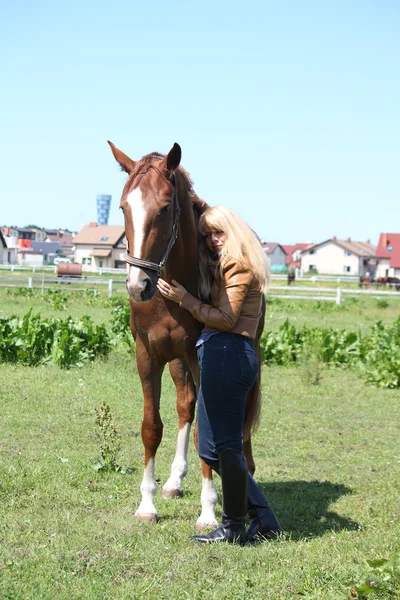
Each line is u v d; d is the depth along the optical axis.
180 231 4.53
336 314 24.64
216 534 4.36
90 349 11.71
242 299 4.20
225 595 3.49
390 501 5.30
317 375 10.88
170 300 4.46
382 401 9.81
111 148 4.61
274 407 9.08
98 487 5.43
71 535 4.27
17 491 5.15
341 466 6.48
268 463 6.54
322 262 96.81
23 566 3.73
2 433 6.94
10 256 87.50
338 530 4.68
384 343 13.72
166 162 4.26
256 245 4.35
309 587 3.57
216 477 5.98
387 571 3.56
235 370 4.19
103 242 83.31
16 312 19.83
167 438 7.29
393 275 94.50
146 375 4.73
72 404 8.42
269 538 4.45
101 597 3.43
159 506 5.11
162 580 3.67
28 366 10.88
